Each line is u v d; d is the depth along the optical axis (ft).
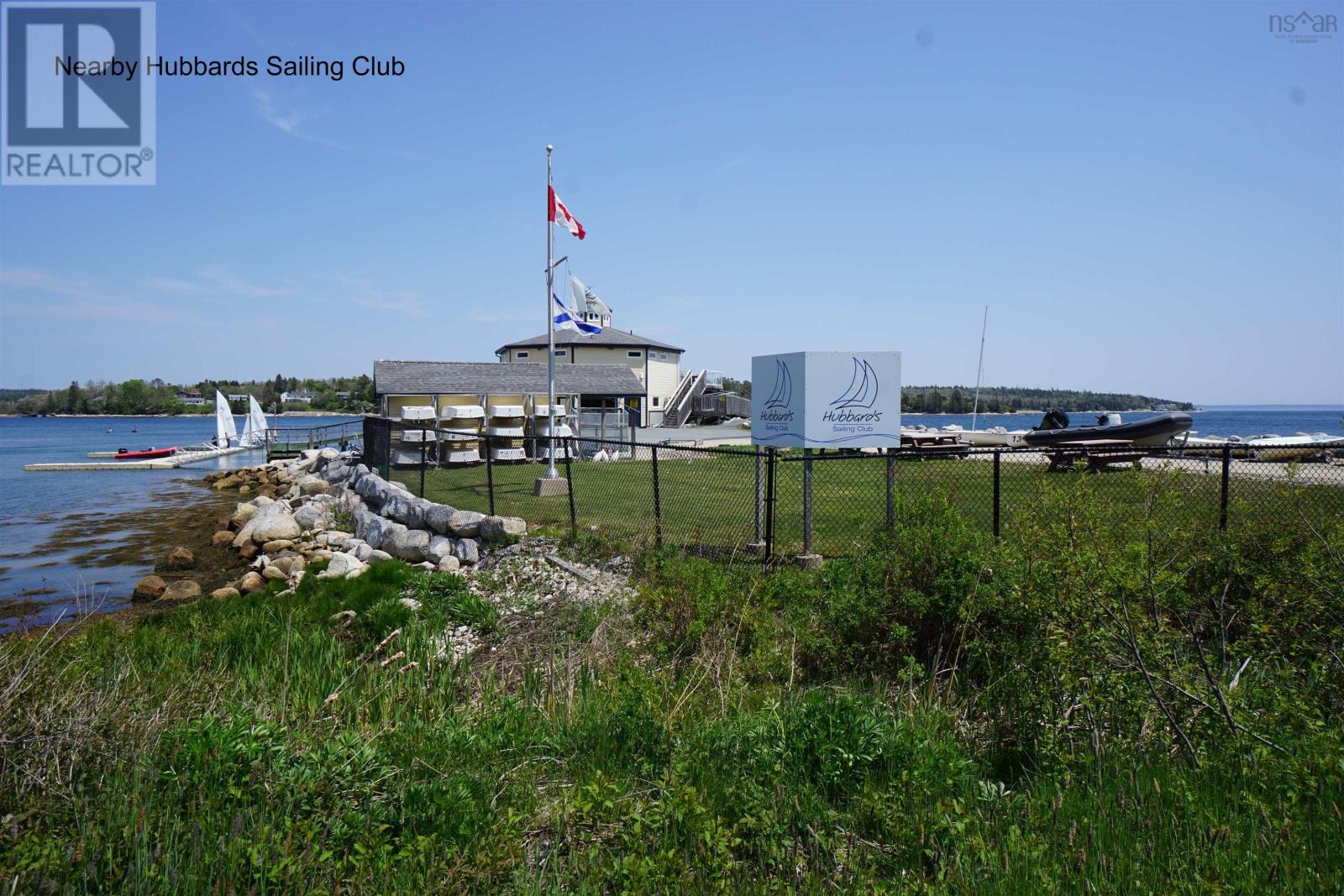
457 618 31.17
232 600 37.88
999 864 11.93
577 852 12.98
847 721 16.28
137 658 25.13
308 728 17.37
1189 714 15.85
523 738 17.63
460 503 53.57
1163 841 12.26
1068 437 71.92
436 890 11.33
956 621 21.35
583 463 84.28
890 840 13.46
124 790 12.87
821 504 46.85
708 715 19.20
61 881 10.63
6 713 13.57
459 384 93.76
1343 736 14.07
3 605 41.93
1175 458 25.21
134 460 156.25
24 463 153.38
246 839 11.69
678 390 176.65
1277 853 11.38
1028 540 18.17
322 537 56.24
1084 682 16.40
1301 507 20.90
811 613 24.45
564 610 30.04
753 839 13.56
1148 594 16.78
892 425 32.19
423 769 15.60
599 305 170.09
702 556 34.04
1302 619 17.74
